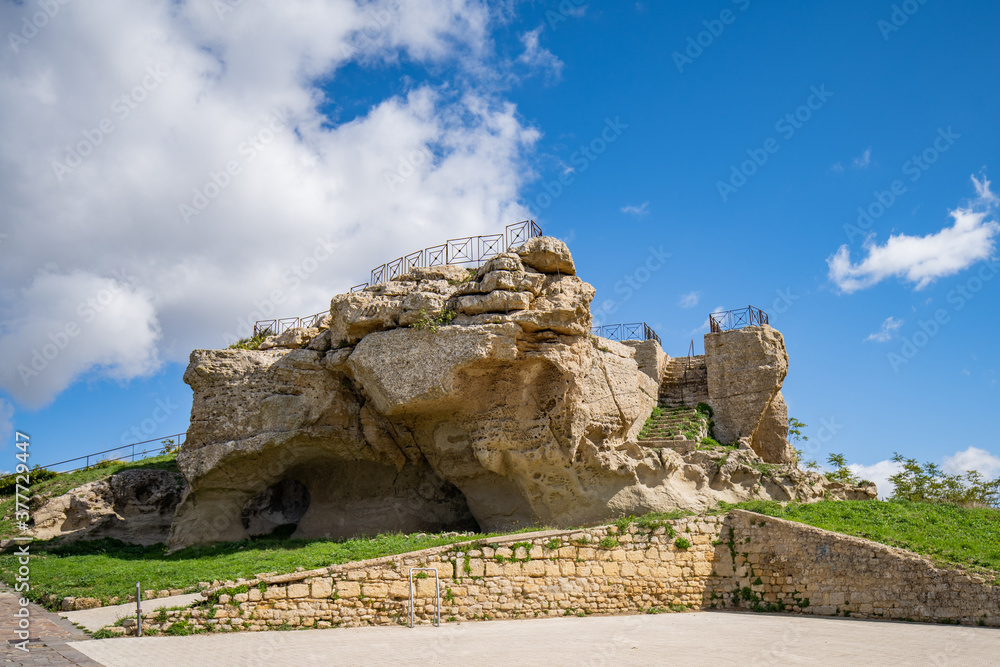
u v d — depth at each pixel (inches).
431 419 1104.8
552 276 1101.7
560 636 733.9
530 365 1042.1
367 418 1143.6
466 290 1079.0
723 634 748.6
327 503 1238.3
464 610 855.7
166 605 792.9
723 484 1130.0
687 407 1379.2
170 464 1507.1
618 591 922.1
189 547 1169.4
